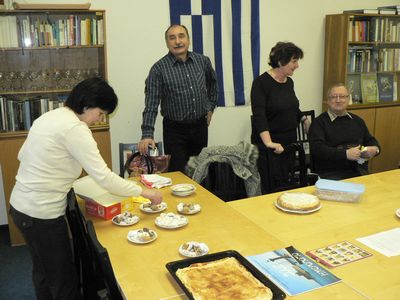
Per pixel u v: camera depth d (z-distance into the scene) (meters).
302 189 2.31
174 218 1.83
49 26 3.30
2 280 2.84
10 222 3.33
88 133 1.73
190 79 3.16
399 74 4.88
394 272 1.42
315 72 4.66
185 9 3.89
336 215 1.93
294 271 1.42
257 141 3.24
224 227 1.79
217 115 4.25
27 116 3.37
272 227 1.80
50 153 1.72
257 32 4.20
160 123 4.03
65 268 1.93
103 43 3.41
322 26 4.56
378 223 1.83
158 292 1.30
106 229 1.79
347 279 1.38
